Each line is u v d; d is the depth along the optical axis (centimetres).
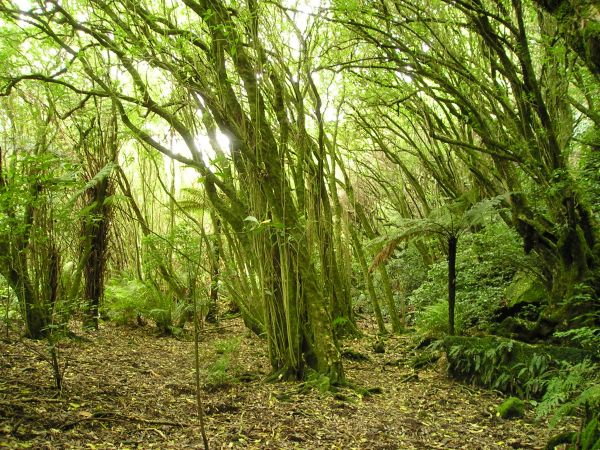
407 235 627
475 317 695
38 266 564
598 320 493
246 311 747
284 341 515
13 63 611
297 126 616
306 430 366
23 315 568
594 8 260
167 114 500
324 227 719
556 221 539
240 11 508
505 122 577
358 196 1425
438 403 469
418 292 851
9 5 536
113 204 732
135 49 476
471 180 862
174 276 827
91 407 362
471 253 755
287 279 504
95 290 710
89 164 681
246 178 524
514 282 704
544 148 522
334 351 498
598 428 230
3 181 475
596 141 561
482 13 484
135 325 844
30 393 369
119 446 302
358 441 352
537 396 464
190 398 433
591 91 554
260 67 503
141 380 472
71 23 478
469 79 562
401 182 1280
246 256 555
